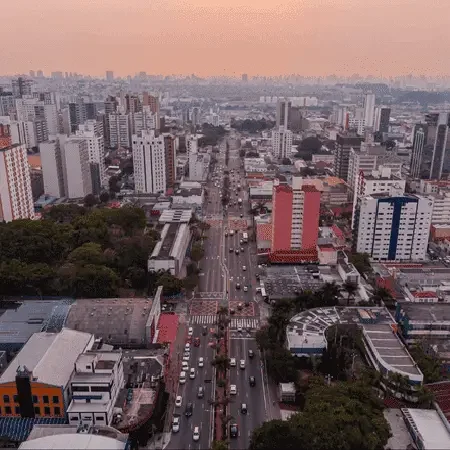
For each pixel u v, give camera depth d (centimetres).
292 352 18338
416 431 14300
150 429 14725
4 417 14550
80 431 13075
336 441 12850
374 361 17550
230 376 18000
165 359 18162
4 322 19838
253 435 13412
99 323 19362
